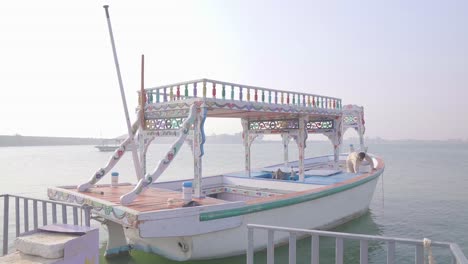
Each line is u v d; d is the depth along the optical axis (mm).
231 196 13234
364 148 18797
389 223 13688
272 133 13477
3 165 53500
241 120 14375
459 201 18922
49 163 59250
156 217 6512
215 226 7324
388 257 3375
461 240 11547
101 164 55844
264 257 8547
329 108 13969
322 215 10562
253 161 65688
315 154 100125
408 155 88938
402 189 23984
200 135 8391
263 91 10328
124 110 9344
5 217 6578
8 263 3680
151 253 8469
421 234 12219
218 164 56500
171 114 9219
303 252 9219
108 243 8594
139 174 9430
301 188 11570
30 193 22844
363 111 19000
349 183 11477
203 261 7918
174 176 35312
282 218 9023
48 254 3758
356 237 3508
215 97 8766
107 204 7348
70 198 8773
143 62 10023
